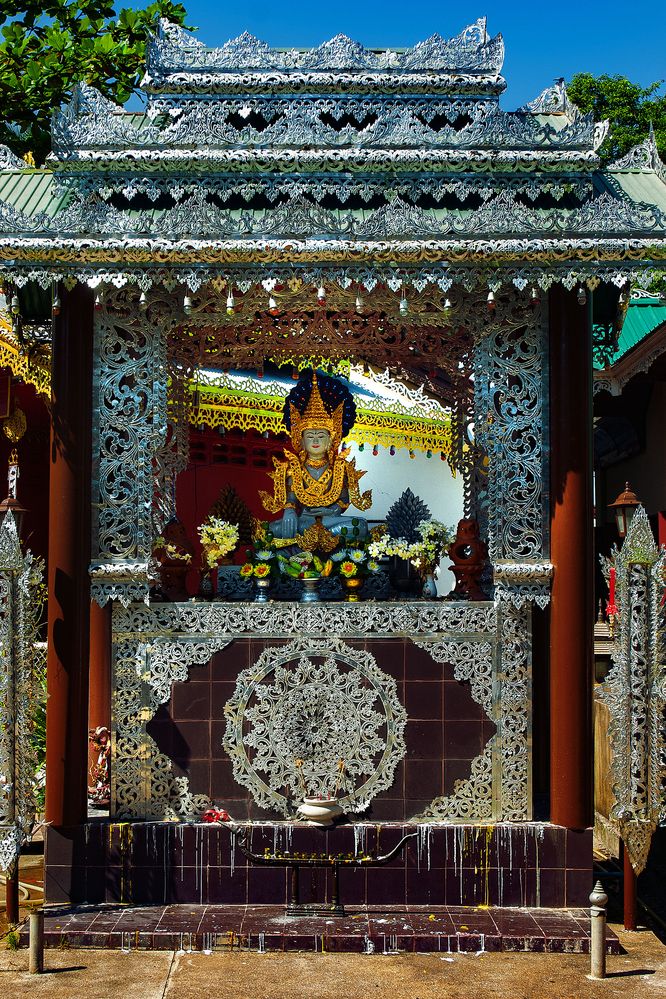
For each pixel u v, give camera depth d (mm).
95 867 8562
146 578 8641
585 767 8633
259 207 8789
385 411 17500
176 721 8836
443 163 8695
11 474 9250
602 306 10664
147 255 8141
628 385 16672
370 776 8812
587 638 8695
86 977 7383
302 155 8625
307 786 8812
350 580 9602
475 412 8875
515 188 8820
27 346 10688
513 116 9188
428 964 7652
